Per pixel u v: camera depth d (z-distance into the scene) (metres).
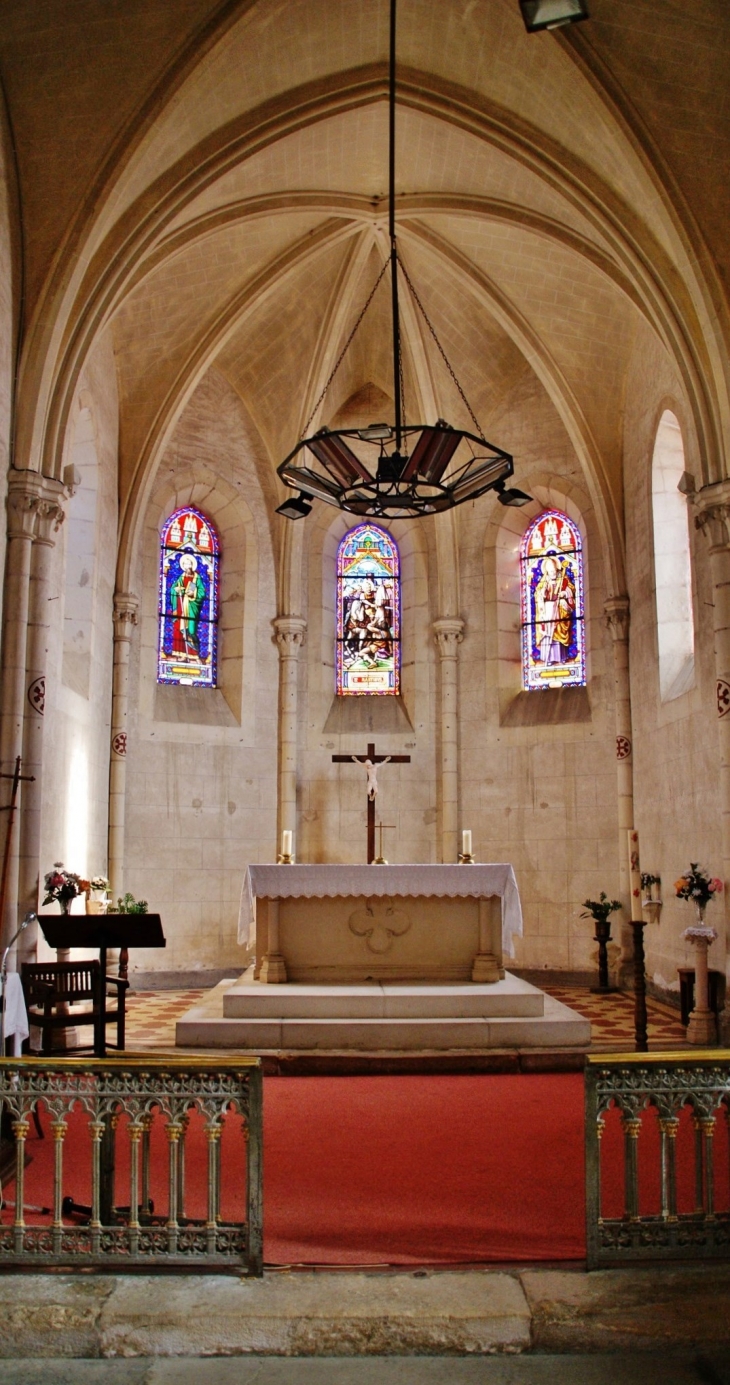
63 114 11.67
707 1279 4.97
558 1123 8.22
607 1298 4.82
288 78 12.82
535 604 18.84
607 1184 6.68
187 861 17.36
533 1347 4.67
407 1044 10.52
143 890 16.91
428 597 19.28
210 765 17.84
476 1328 4.69
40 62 11.30
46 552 12.05
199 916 17.33
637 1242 5.17
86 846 15.05
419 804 18.64
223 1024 10.66
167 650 18.22
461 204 15.09
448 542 18.94
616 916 16.95
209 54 11.52
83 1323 4.70
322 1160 7.23
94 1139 5.20
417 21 12.25
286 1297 4.87
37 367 12.02
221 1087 5.20
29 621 11.84
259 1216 5.14
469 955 12.01
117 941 8.98
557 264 15.42
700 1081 5.23
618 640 17.11
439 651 18.88
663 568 15.45
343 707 19.22
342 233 16.02
